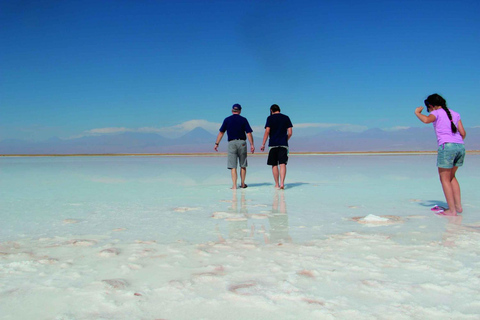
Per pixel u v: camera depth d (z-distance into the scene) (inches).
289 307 74.9
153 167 527.2
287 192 257.0
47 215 176.4
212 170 467.2
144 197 235.5
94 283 88.4
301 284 86.6
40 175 400.8
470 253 109.5
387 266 98.4
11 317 71.7
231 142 280.7
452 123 168.2
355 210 184.9
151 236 134.9
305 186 291.0
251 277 91.5
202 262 103.7
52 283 88.7
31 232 142.1
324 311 72.9
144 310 74.3
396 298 78.5
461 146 167.9
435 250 112.9
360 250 113.8
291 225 151.8
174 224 155.5
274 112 282.5
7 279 91.7
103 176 387.2
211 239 129.9
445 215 169.8
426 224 150.8
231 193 254.5
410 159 700.0
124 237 133.6
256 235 135.1
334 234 135.3
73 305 76.8
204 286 86.1
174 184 311.9
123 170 470.9
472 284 85.5
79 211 186.7
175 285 86.7
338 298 78.7
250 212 182.1
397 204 201.9
